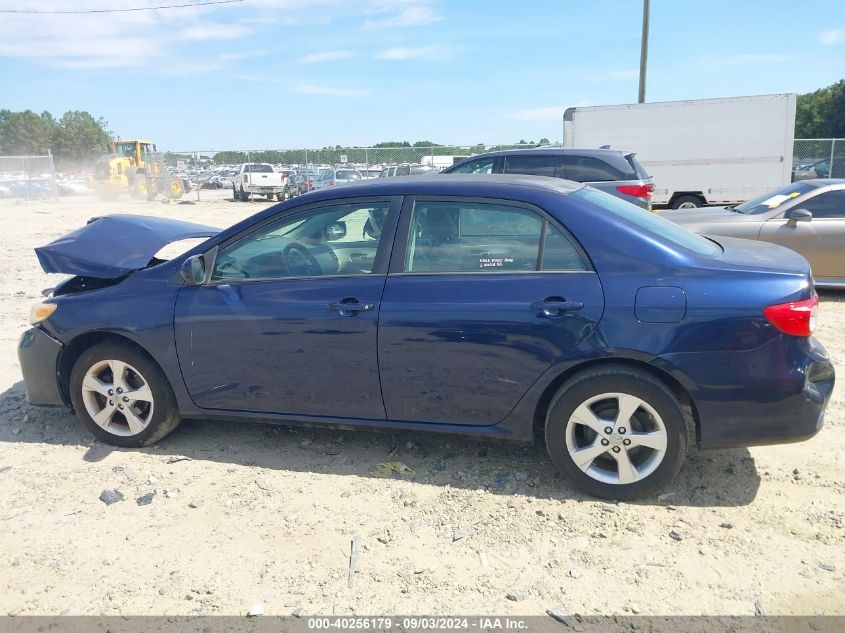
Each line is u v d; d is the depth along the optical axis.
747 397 3.34
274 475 3.98
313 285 3.88
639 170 10.77
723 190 17.52
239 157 33.69
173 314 4.07
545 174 10.73
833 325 7.15
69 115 99.06
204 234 4.99
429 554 3.20
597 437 3.54
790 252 3.91
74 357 4.46
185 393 4.16
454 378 3.67
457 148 29.45
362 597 2.91
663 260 3.45
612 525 3.39
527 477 3.88
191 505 3.65
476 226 3.71
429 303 3.65
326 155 32.28
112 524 3.49
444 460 4.12
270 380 3.99
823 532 3.29
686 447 3.49
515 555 3.18
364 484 3.85
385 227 3.85
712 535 3.29
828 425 4.51
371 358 3.77
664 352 3.36
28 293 9.57
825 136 51.72
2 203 33.09
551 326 3.47
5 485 3.91
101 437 4.40
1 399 5.30
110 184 35.25
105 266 4.29
